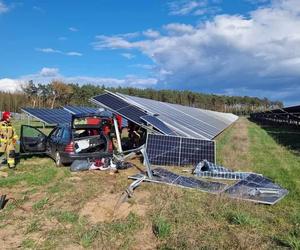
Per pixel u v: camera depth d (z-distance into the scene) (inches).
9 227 299.4
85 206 348.8
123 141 773.9
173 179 450.0
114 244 265.4
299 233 279.0
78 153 533.6
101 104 663.8
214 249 250.5
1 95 3572.8
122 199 362.9
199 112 1550.2
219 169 511.5
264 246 257.1
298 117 1501.0
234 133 1289.4
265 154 716.7
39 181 447.2
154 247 261.9
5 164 583.2
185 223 303.7
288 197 383.2
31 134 655.8
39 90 4101.9
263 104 5994.1
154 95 5036.9
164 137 597.6
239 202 354.0
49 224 305.1
